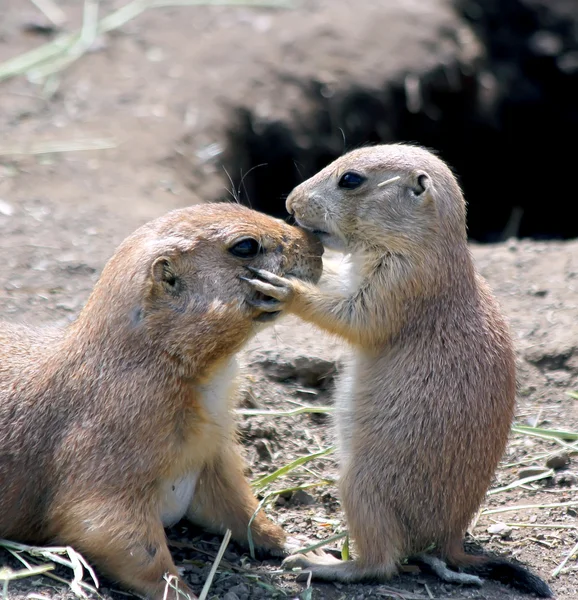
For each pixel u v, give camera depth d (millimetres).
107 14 24234
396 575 9391
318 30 24062
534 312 14102
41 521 9078
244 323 9117
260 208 20969
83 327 9195
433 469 9227
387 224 9914
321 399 12648
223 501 9812
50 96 20594
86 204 16734
